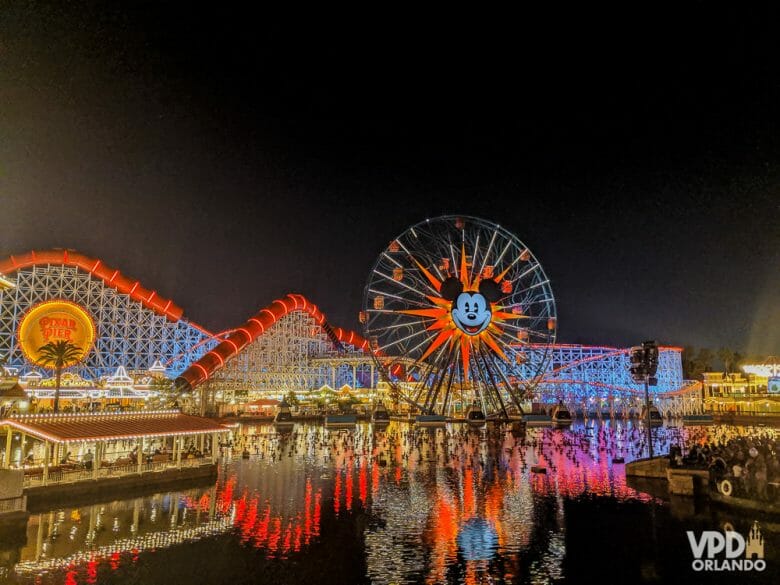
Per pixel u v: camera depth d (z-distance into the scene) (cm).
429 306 12450
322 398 16838
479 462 7025
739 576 3031
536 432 11669
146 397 11625
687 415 14300
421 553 3447
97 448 4912
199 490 5262
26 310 11088
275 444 9038
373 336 12325
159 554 3444
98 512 4403
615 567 3177
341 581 3016
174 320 12975
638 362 6247
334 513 4391
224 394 15438
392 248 12212
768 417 14250
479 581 3012
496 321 12825
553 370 17112
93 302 11681
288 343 16025
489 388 13100
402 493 5119
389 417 14888
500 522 4100
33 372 11056
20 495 3831
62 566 3256
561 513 4312
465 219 12356
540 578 3045
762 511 3956
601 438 9944
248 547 3569
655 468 5619
